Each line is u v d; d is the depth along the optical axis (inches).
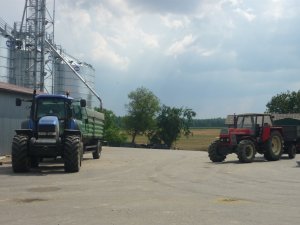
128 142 3243.1
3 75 1481.3
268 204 390.9
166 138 3154.5
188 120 3201.3
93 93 1718.8
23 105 1082.7
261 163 834.2
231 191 469.4
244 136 870.4
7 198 423.8
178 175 622.8
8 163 830.5
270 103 3166.8
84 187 499.2
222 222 317.4
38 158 730.2
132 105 3181.6
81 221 321.4
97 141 955.3
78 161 665.6
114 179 576.1
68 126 714.2
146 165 789.2
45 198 423.2
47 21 1626.5
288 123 1305.4
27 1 1615.4
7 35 1494.8
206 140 3597.4
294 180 563.8
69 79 1715.1
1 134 987.9
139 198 422.9
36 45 1578.5
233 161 880.3
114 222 317.7
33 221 322.0
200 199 417.7
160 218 331.0
